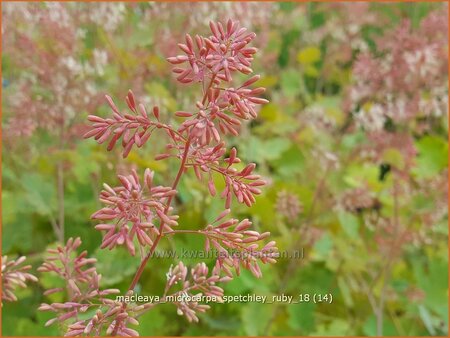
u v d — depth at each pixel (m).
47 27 0.61
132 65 0.67
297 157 0.79
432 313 0.70
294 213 0.60
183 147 0.25
